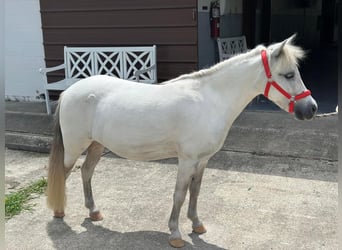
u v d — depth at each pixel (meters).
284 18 10.75
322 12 13.17
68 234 3.01
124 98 2.79
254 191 3.61
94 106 2.87
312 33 12.88
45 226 3.13
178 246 2.78
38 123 5.47
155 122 2.67
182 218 3.19
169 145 2.73
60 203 3.16
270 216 3.18
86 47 6.05
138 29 5.71
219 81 2.67
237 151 4.46
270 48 2.58
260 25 8.52
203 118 2.62
